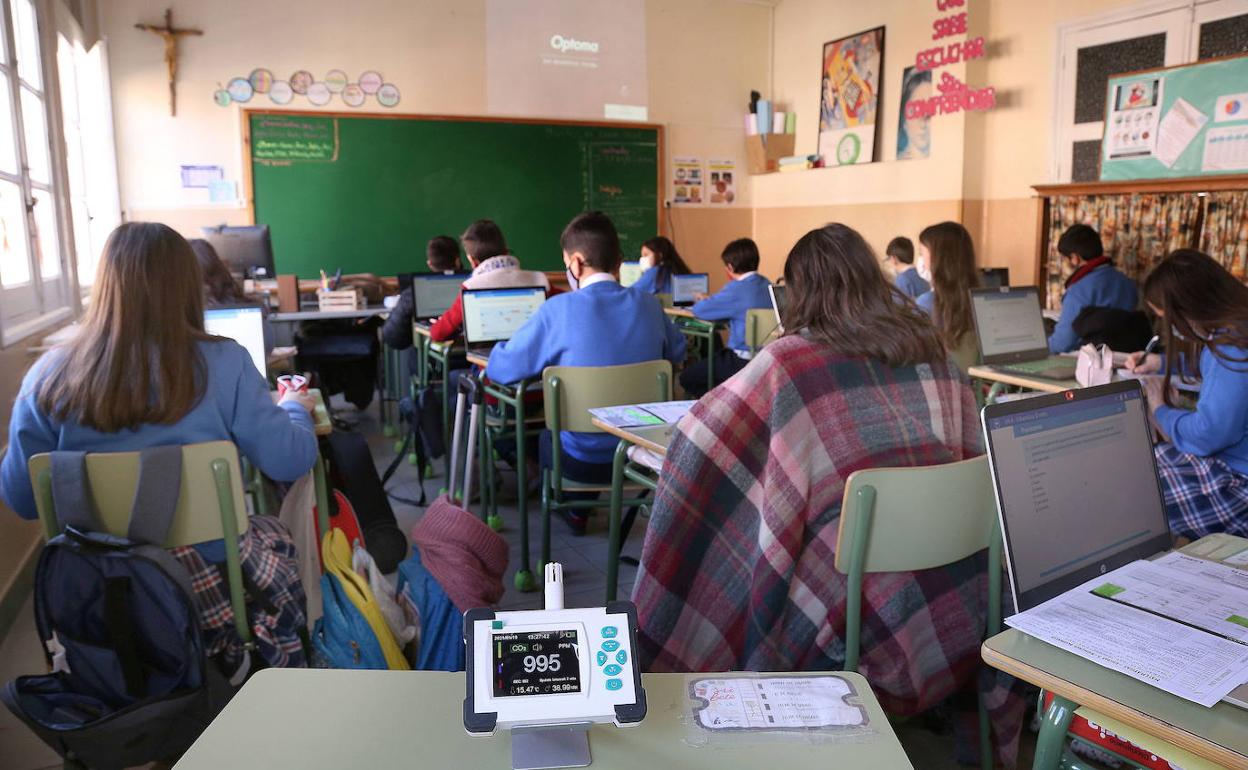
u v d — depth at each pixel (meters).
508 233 7.38
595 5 7.45
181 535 1.53
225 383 1.63
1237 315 2.15
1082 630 1.02
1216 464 2.16
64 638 1.41
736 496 1.53
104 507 1.50
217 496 1.54
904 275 4.58
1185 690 0.89
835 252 1.58
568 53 7.39
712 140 8.10
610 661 0.73
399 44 6.84
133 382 1.51
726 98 8.09
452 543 1.84
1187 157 4.84
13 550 2.73
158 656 1.42
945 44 6.32
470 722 0.70
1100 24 5.55
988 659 1.01
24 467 1.60
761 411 1.51
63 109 4.59
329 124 6.70
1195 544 1.31
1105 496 1.22
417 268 7.10
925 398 1.56
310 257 6.78
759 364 1.54
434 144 7.02
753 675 0.87
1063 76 5.79
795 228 7.95
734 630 1.55
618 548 2.29
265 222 6.62
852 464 1.49
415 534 1.89
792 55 7.97
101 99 5.98
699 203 8.12
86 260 5.23
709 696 0.83
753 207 8.43
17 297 3.20
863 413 1.51
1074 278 4.11
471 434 3.25
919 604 1.49
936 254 3.34
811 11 7.69
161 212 6.34
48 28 3.88
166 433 1.57
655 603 1.56
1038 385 2.87
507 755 0.74
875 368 1.54
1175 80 4.88
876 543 1.40
